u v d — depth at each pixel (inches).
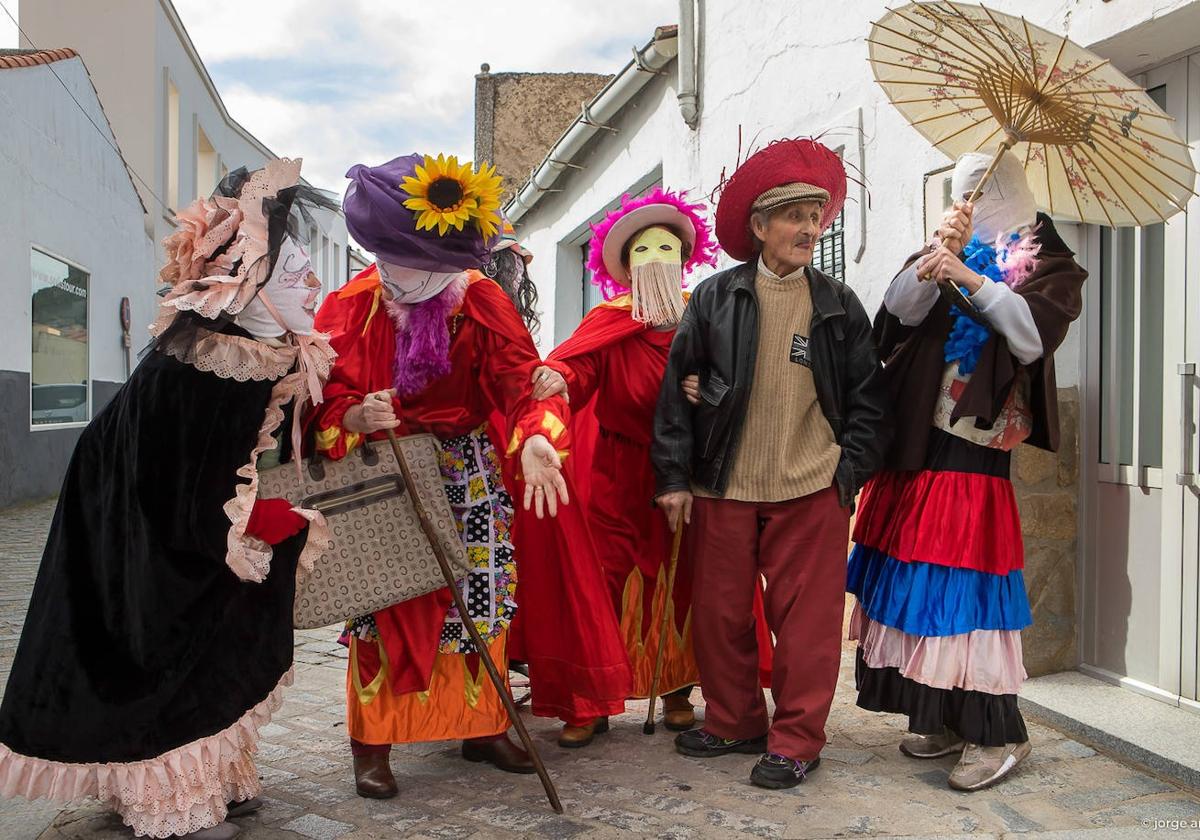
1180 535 140.0
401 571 115.9
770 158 126.0
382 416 111.5
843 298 129.1
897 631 125.3
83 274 561.6
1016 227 125.7
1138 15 130.7
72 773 98.7
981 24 110.8
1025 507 154.1
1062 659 156.9
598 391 147.3
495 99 653.9
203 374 99.9
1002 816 112.4
